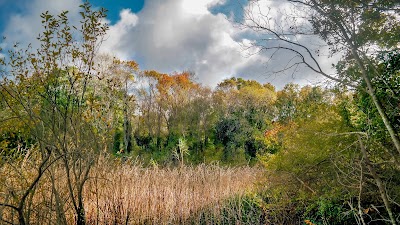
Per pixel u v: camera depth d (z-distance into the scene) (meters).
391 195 7.82
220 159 39.59
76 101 6.55
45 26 6.17
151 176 11.54
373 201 8.62
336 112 9.43
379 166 7.79
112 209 8.88
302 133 9.76
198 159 38.91
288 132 10.52
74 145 6.55
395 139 5.57
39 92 6.07
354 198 8.86
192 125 48.16
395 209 8.01
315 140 9.18
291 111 28.41
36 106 6.24
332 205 8.99
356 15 6.37
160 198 10.51
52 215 6.75
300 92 27.53
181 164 14.17
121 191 9.34
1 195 5.97
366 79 5.96
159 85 49.56
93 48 6.65
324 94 8.41
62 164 7.15
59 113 6.21
